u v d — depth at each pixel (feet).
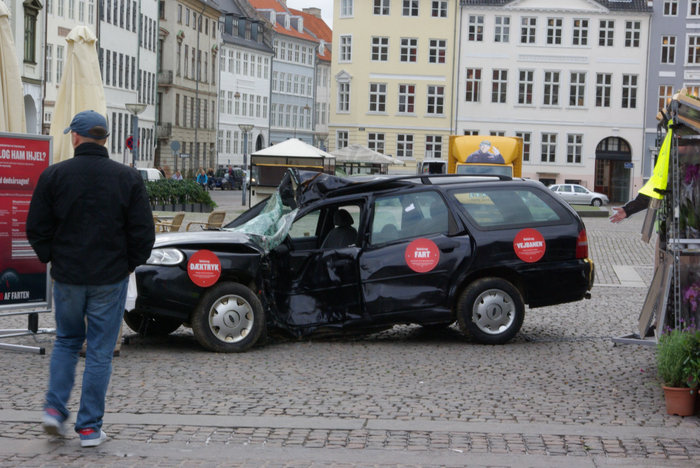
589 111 257.55
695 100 28.40
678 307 29.63
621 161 261.65
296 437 23.48
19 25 175.01
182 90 307.99
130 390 28.63
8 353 34.86
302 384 30.01
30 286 35.81
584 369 33.22
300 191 38.17
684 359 26.14
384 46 264.52
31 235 22.00
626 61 256.52
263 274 37.01
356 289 37.24
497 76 259.60
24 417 24.88
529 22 257.55
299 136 409.49
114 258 22.18
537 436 23.73
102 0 226.58
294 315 37.14
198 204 138.51
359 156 192.85
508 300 38.09
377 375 31.73
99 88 38.42
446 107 262.26
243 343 35.91
